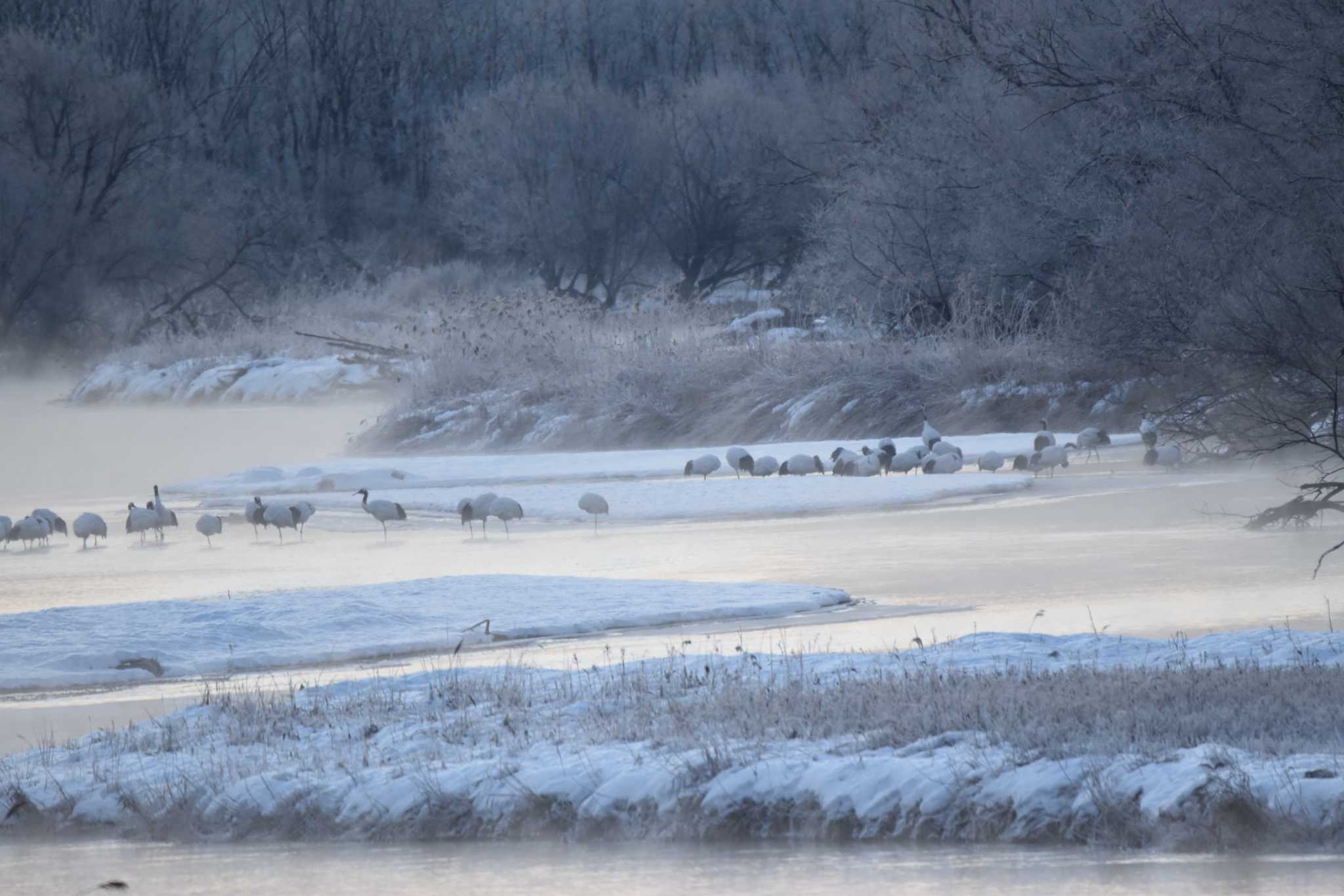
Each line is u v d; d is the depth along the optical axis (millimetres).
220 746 42688
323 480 135000
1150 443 117562
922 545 84812
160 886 32531
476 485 130500
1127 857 31156
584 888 30875
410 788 36656
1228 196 133125
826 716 39344
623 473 130625
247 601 71188
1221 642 48938
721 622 62906
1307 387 102812
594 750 38062
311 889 31781
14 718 50250
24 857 35875
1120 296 133625
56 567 95062
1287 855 30719
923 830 33125
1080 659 46625
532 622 63125
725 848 33469
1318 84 130625
